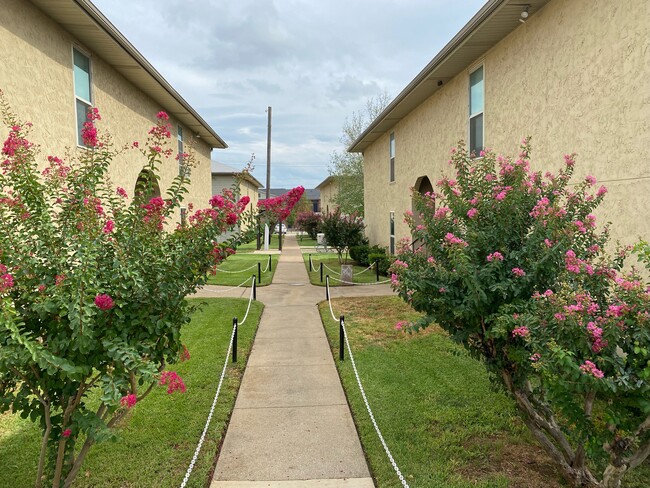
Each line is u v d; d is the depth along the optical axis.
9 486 3.69
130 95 11.43
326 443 4.42
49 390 2.99
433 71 10.30
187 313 3.61
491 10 7.11
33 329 2.92
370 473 3.92
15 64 6.65
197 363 6.52
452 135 10.85
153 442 4.36
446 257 4.13
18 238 2.95
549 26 6.80
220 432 4.58
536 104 7.18
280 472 3.93
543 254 3.58
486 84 8.98
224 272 17.27
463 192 4.39
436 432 4.56
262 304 11.06
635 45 5.10
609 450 3.18
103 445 4.29
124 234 3.33
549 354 2.93
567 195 4.04
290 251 28.91
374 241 20.73
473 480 3.75
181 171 4.18
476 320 3.83
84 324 2.69
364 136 19.39
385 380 5.89
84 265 2.78
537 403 3.82
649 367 2.66
